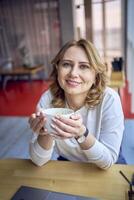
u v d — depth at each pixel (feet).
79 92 3.12
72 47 3.05
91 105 3.34
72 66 3.01
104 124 3.23
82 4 17.93
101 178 2.62
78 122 2.34
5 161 3.12
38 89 17.44
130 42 13.87
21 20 19.12
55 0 18.03
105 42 19.30
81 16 18.38
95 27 18.85
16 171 2.87
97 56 3.05
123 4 16.71
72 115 2.34
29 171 2.85
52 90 3.69
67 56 3.01
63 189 2.48
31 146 2.98
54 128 2.32
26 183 2.62
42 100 3.78
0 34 19.83
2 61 20.01
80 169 2.81
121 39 18.12
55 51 19.45
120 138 3.13
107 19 18.54
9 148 8.54
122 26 17.48
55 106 3.63
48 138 2.83
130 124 9.47
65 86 3.11
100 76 3.28
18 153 8.14
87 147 2.66
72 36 18.49
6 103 14.62
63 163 2.97
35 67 17.54
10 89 18.17
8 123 11.09
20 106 13.76
